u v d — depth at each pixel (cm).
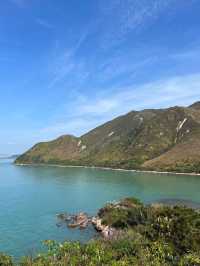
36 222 6538
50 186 12912
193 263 1596
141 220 4794
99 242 1866
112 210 6394
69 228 6044
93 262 1553
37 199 9600
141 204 7156
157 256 1669
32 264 1602
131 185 13012
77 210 7875
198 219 2469
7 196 10238
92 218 6594
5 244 4994
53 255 1636
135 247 1778
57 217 7006
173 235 2089
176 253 1830
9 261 1700
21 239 5288
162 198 9756
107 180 15050
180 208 3272
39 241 5172
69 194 10644
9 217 7006
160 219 2273
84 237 5416
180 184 13238
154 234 2150
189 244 1969
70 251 1664
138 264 1568
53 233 5681
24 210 7825
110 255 1616
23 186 13000
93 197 9988
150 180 14925
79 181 14712
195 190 11412
